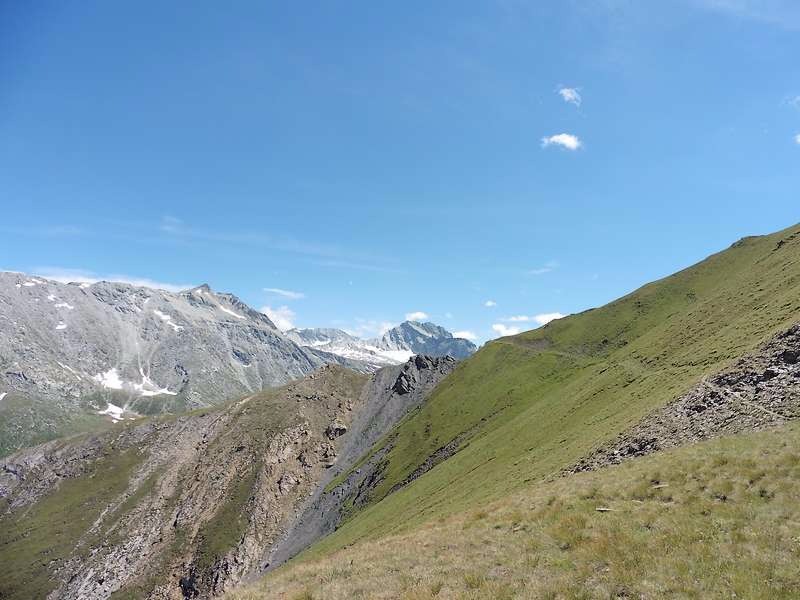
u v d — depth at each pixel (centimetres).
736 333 5962
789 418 3127
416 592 2016
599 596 1762
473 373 17850
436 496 8362
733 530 2020
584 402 8119
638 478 2934
